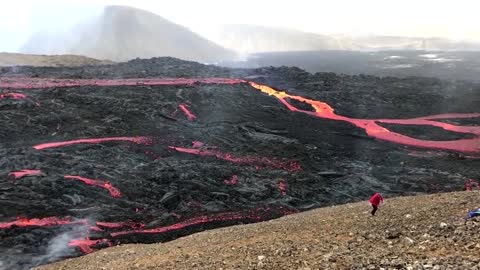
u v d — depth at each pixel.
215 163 64.06
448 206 20.73
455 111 96.69
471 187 57.44
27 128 71.50
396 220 19.66
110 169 58.53
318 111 95.44
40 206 47.88
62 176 54.19
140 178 56.53
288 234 21.64
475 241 13.23
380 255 13.29
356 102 101.38
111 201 50.94
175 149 68.38
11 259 39.44
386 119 91.56
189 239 28.58
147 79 109.88
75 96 87.50
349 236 18.12
